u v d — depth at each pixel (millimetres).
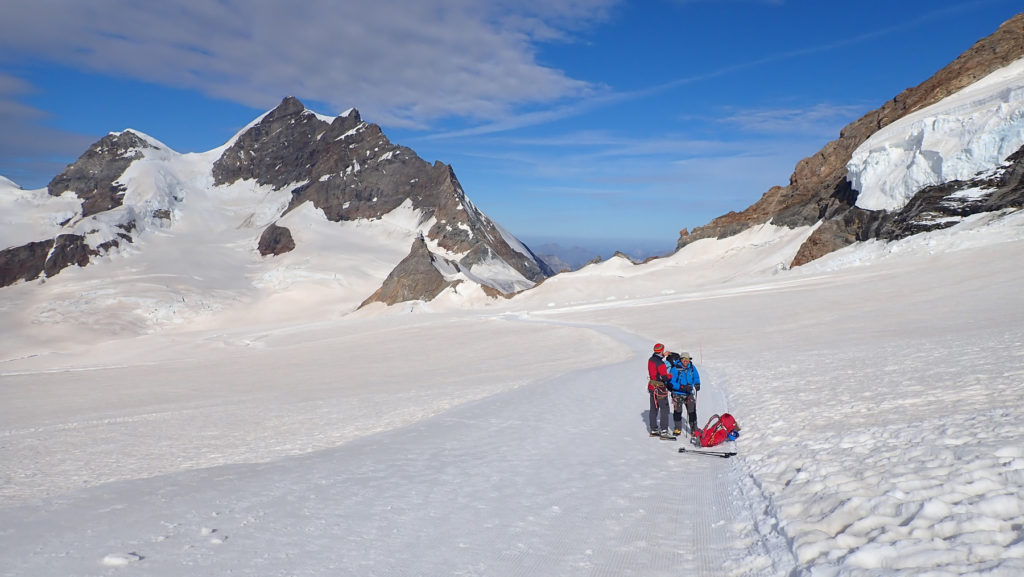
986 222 79500
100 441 17203
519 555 5715
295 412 21484
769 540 5730
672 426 13609
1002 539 4352
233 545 5992
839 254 106188
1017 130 85938
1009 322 25688
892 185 106438
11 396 44125
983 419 8086
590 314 83125
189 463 11969
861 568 4414
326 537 6258
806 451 8766
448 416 15758
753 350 29969
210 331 157000
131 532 6453
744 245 162750
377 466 9969
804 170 167625
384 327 111438
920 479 6059
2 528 6691
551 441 12086
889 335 28250
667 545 5961
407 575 5191
